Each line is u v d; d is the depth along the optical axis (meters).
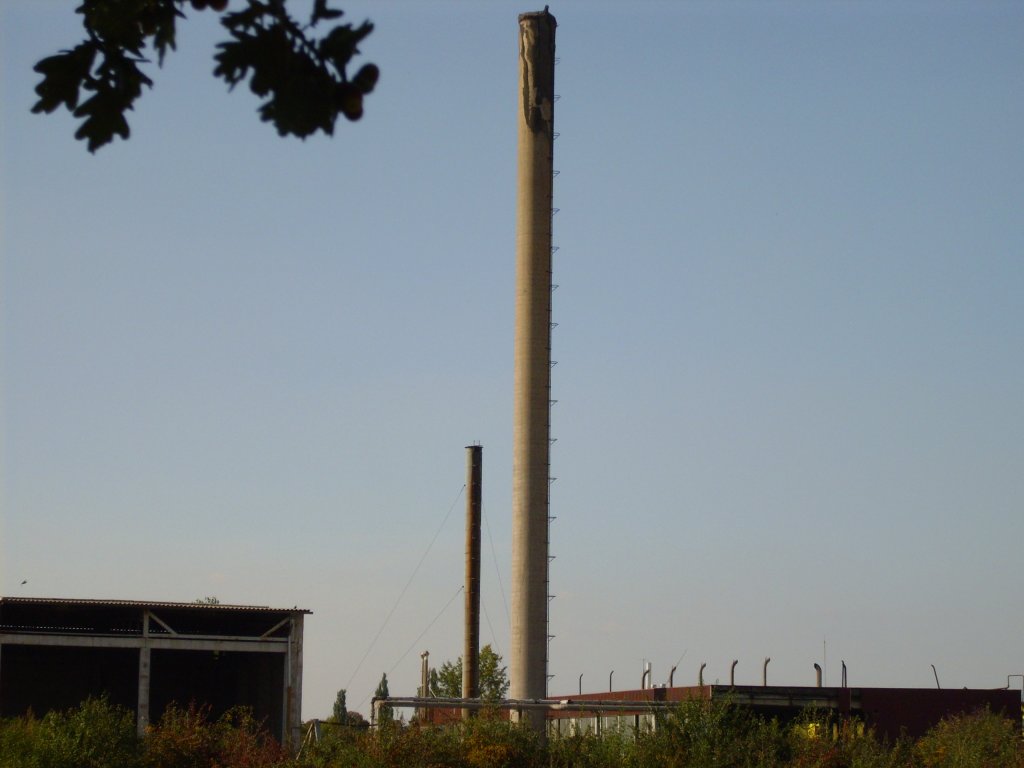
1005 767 36.75
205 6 5.81
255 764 38.00
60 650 55.69
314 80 5.52
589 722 52.91
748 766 36.09
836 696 45.09
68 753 36.47
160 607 46.78
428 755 38.59
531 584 54.59
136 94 6.05
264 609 47.50
